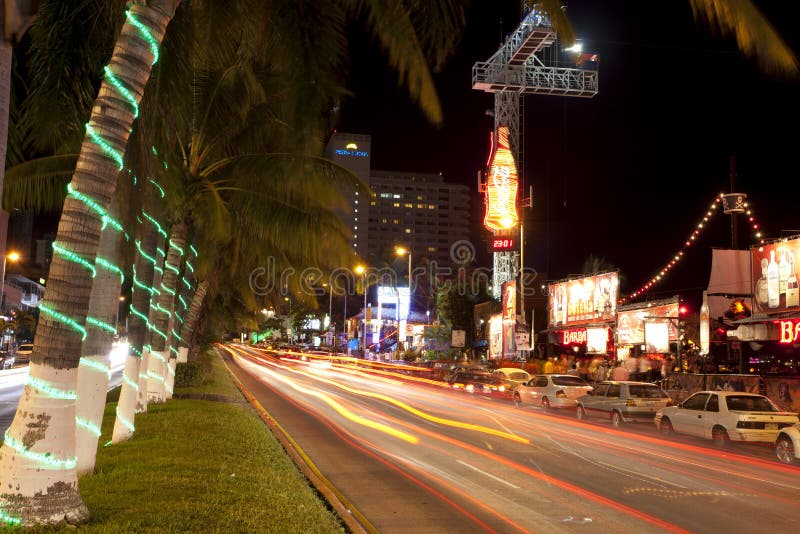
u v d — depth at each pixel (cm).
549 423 2106
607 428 2014
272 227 1856
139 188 908
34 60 953
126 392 1274
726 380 2261
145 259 1346
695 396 1738
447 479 1152
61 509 645
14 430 645
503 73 5856
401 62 972
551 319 4159
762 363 2792
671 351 3025
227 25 1225
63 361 657
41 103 955
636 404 1994
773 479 1194
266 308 4831
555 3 807
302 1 1186
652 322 2942
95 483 852
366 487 1082
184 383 2745
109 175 691
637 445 1630
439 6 1020
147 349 1734
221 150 1884
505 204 5641
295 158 1747
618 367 2989
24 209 1493
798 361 2716
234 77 1712
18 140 995
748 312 2506
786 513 933
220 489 838
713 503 989
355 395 3080
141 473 919
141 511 712
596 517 900
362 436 1691
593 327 3662
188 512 716
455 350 5859
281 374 4809
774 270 2358
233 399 2352
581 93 5947
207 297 3900
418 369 4578
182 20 1069
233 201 1888
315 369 5847
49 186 1480
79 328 670
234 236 2541
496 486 1097
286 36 1212
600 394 2184
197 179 1772
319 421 2003
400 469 1241
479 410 2483
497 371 3372
